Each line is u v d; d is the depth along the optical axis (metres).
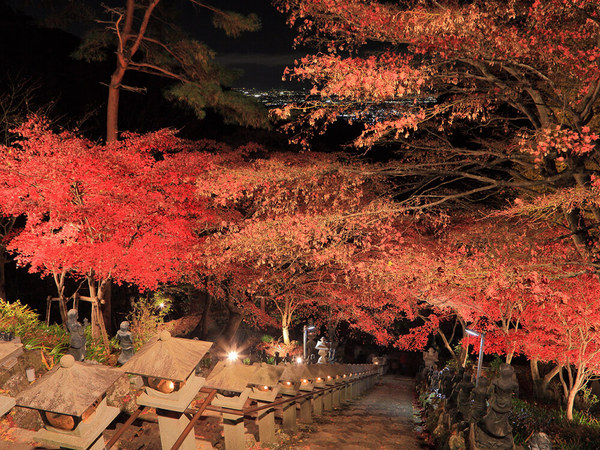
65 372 3.35
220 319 26.34
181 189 12.42
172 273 12.81
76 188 11.37
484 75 9.02
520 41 7.49
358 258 15.51
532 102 10.80
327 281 20.19
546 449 5.57
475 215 14.03
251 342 25.62
